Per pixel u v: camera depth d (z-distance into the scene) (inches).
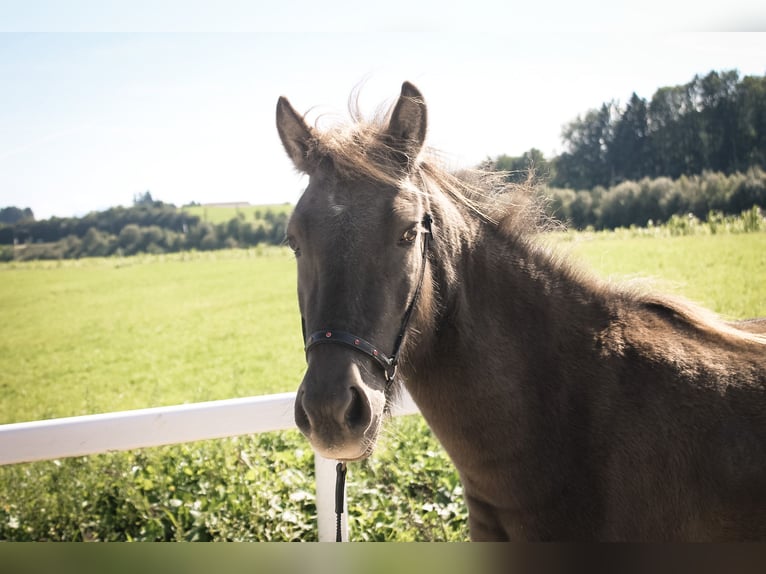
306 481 169.2
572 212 894.4
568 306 90.0
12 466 181.9
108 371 519.5
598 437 82.6
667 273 554.3
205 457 186.5
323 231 75.9
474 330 85.9
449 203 89.7
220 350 574.2
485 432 85.3
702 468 80.4
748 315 410.6
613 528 80.9
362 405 71.9
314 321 74.8
